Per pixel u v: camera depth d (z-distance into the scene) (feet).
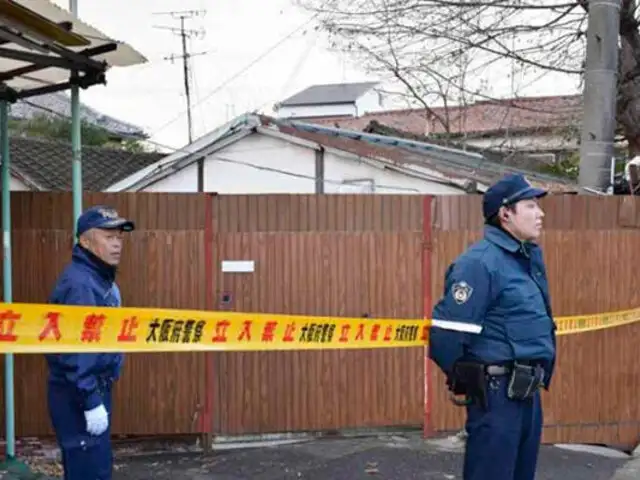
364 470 18.21
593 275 21.29
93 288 12.38
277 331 13.35
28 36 14.39
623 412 21.54
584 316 19.79
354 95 118.01
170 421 19.98
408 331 14.47
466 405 11.64
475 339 11.37
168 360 19.94
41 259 19.57
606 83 25.32
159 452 20.08
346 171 37.06
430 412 20.62
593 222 21.35
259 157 39.55
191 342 12.44
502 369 11.23
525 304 11.30
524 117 53.31
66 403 12.23
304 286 20.36
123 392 19.84
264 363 20.26
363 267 20.51
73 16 14.93
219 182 40.70
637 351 21.62
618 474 18.51
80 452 12.25
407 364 20.62
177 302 20.02
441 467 18.38
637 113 37.58
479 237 20.70
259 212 20.26
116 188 43.06
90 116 105.60
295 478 17.80
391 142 39.55
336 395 20.48
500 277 11.23
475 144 55.06
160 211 19.99
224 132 39.73
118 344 11.71
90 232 12.60
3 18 12.85
